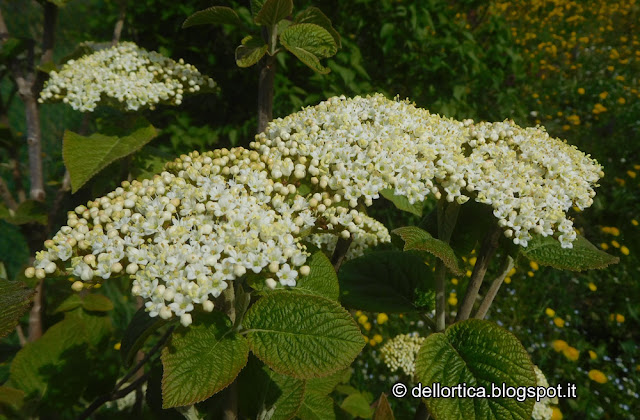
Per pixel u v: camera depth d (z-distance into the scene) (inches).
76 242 9.7
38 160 15.9
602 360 25.9
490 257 12.0
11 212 15.6
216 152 11.6
